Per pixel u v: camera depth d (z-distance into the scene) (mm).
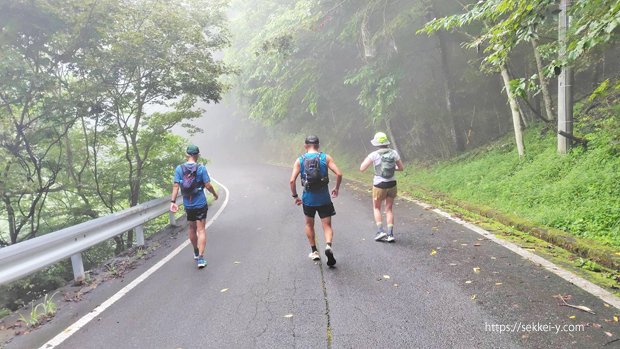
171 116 11211
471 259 5246
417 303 4078
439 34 13320
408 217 8219
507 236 6211
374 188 6578
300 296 4527
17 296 8180
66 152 11172
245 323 3977
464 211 8391
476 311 3799
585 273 4523
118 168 12227
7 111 8859
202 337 3771
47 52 8680
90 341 3914
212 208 12219
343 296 4418
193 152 6441
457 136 13953
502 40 4836
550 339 3223
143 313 4469
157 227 13195
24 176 8898
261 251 6613
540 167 8680
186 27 10445
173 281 5508
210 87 11383
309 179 5500
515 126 9984
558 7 7562
